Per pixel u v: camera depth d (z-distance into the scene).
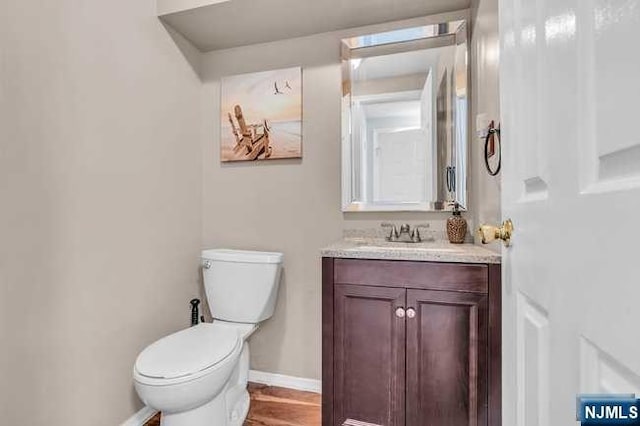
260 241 2.04
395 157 1.83
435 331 1.28
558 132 0.57
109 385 1.47
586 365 0.49
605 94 0.44
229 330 1.59
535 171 0.67
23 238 1.16
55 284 1.26
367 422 1.34
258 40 2.00
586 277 0.48
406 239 1.74
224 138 2.09
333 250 1.39
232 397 1.65
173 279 1.87
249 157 2.04
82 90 1.37
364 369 1.35
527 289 0.71
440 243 1.68
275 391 1.92
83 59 1.38
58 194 1.28
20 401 1.14
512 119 0.81
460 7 1.71
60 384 1.27
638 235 0.38
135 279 1.62
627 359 0.40
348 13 1.75
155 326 1.74
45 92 1.23
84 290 1.37
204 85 2.13
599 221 0.45
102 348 1.44
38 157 1.21
